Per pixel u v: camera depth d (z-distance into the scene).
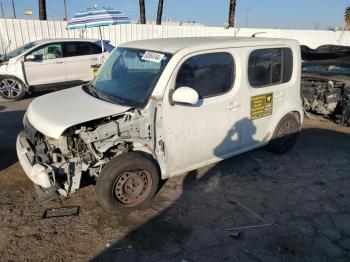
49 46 9.80
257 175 4.80
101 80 4.43
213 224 3.62
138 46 4.30
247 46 4.34
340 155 5.70
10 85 9.35
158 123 3.65
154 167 3.77
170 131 3.76
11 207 3.83
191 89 3.49
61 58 9.95
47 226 3.51
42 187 3.59
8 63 9.26
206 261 3.08
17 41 13.35
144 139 3.65
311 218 3.78
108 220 3.64
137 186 3.74
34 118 3.59
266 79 4.70
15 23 13.13
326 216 3.83
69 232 3.43
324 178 4.79
